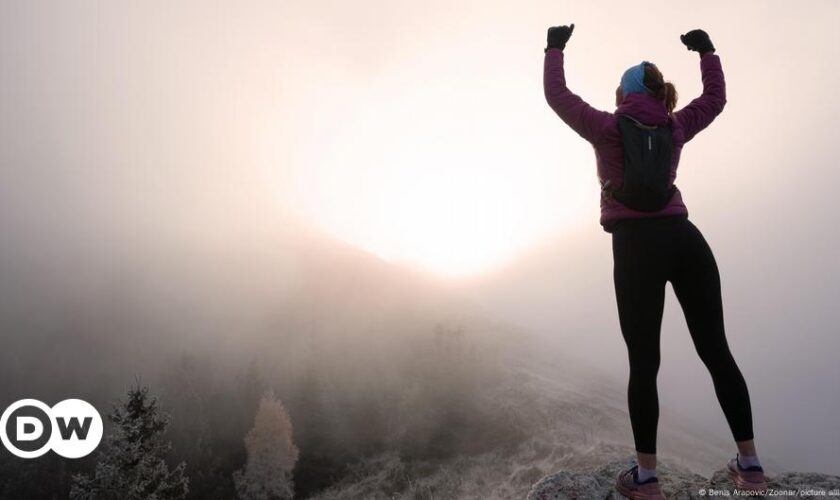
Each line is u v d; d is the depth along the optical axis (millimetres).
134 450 20984
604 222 2807
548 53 3004
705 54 3225
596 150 2832
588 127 2771
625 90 2918
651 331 2637
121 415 21266
